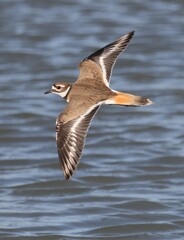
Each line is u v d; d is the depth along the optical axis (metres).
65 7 37.34
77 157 11.59
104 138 23.70
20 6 37.16
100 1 38.44
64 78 29.09
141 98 12.12
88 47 32.25
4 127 24.36
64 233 17.05
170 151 22.50
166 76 29.36
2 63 30.69
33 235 16.86
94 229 17.28
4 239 16.73
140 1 38.16
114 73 29.81
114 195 19.27
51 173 20.91
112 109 26.34
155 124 24.91
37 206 18.64
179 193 19.50
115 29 34.41
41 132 24.11
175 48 32.31
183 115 25.83
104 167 21.30
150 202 18.70
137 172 20.95
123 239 16.95
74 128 11.70
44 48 32.25
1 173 20.95
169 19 35.69
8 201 18.97
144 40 33.16
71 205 18.69
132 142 23.31
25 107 26.39
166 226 17.55
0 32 33.91
